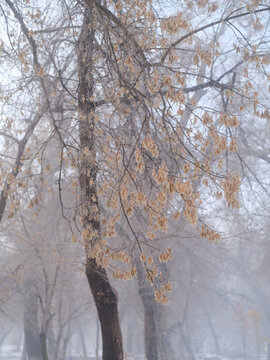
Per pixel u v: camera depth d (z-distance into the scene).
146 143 6.50
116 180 7.73
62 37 10.01
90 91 9.05
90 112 8.80
